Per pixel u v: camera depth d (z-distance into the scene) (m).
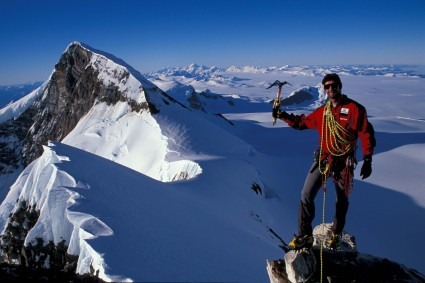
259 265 8.72
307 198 5.52
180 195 14.20
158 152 49.88
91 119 69.38
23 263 9.95
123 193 9.72
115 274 4.93
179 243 7.00
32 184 16.14
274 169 50.72
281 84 5.59
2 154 83.44
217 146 51.91
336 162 5.23
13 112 90.19
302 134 80.62
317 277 5.50
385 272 5.68
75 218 7.50
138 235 6.62
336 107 5.14
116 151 57.12
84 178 10.95
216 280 5.85
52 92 84.75
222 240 9.30
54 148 15.98
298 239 5.48
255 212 25.94
